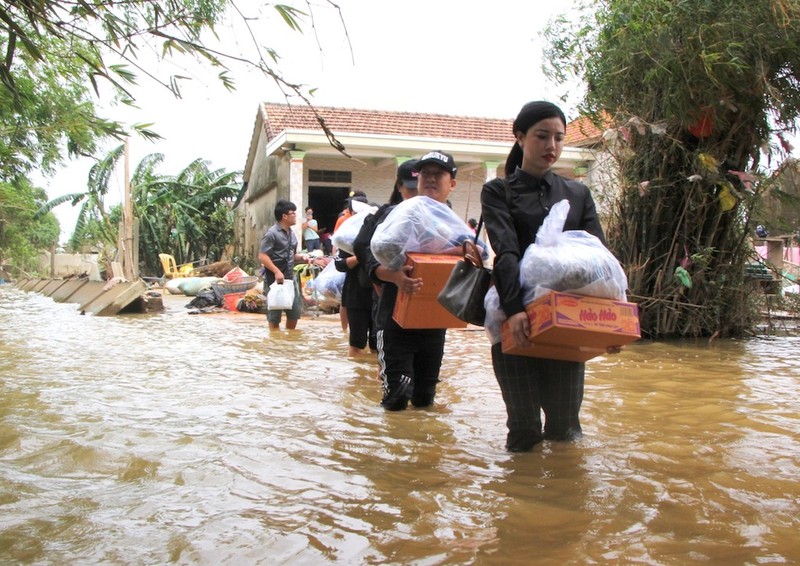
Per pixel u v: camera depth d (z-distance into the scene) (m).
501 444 3.65
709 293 8.39
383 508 2.71
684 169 8.11
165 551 2.32
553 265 2.96
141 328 9.80
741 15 7.08
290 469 3.19
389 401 4.43
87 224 27.39
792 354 7.15
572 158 16.12
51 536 2.44
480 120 22.23
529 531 2.48
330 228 20.97
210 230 29.44
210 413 4.31
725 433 3.88
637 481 3.03
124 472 3.14
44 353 7.08
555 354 3.24
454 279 3.41
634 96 8.18
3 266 37.44
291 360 6.55
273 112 20.42
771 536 2.45
